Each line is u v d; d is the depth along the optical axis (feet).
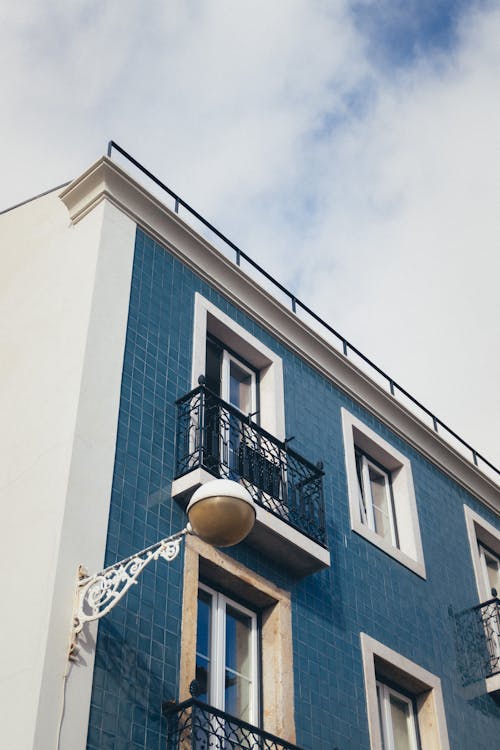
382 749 32.50
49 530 25.71
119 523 27.09
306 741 29.25
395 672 35.40
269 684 29.68
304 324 39.47
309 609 32.42
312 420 38.11
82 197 34.47
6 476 28.58
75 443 27.17
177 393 31.78
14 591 25.26
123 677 24.75
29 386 30.50
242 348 36.60
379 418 42.75
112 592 24.09
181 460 30.09
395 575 38.17
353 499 37.76
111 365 29.86
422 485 43.70
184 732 25.09
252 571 30.73
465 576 43.01
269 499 31.78
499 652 41.01
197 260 35.99
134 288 32.60
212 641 28.89
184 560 28.45
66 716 22.89
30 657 23.52
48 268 34.12
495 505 48.73
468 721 37.42
